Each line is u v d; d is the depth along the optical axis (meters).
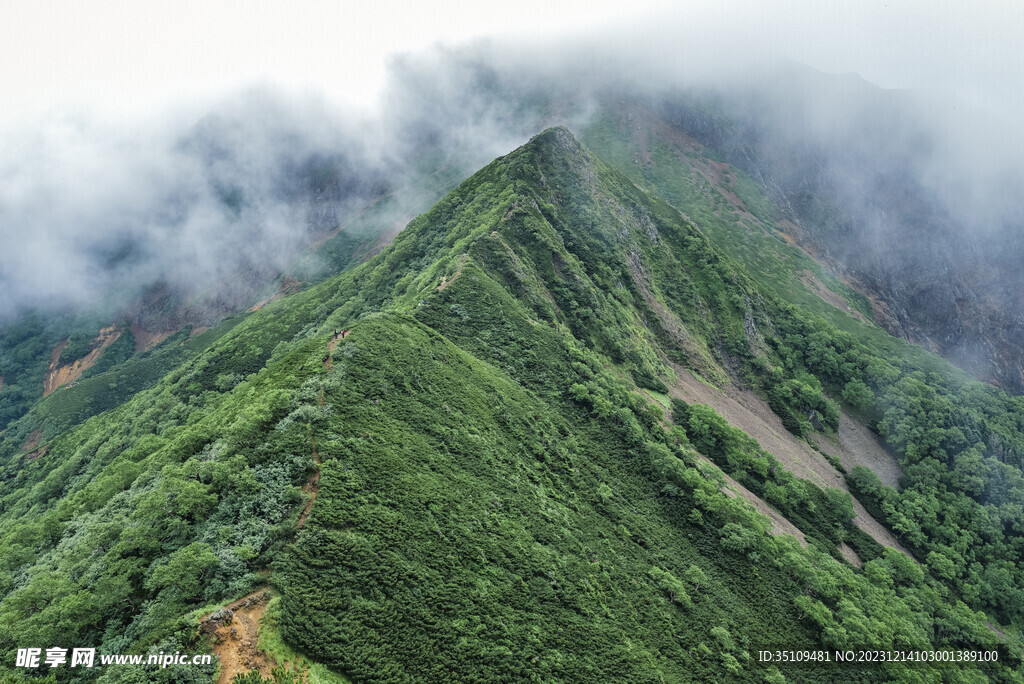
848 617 99.12
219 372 163.62
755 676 82.94
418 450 81.25
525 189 182.50
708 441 135.62
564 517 90.88
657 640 80.12
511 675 62.03
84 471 141.38
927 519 154.00
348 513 64.69
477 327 129.00
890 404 183.38
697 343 180.88
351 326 105.50
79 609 54.72
